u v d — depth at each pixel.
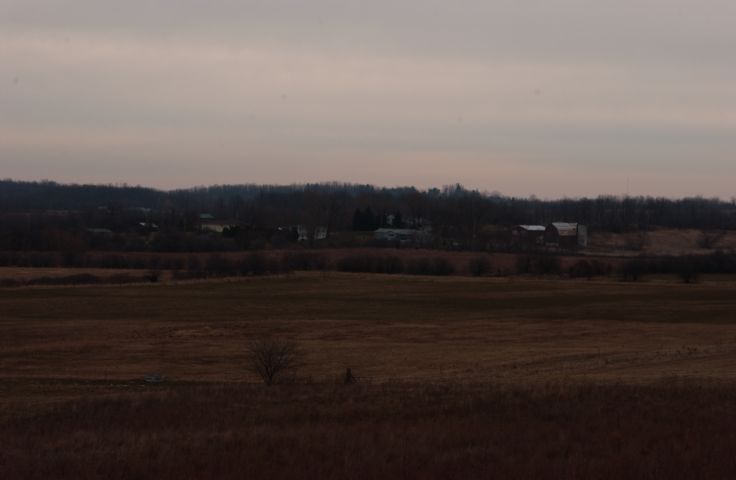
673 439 22.84
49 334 70.62
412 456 20.88
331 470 19.58
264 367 45.78
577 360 53.38
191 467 20.06
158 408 31.75
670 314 84.88
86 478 19.19
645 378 40.66
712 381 38.22
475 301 95.31
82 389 42.97
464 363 53.91
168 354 60.44
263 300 94.94
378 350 61.72
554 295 99.69
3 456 21.80
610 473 18.86
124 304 89.81
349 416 29.14
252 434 24.58
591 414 27.83
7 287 99.56
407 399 32.66
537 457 20.50
